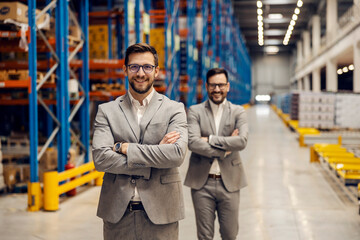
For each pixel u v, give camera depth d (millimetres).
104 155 2129
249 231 4523
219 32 20719
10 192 6570
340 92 14609
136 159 2088
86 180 6477
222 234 3268
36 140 5547
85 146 7176
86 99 7148
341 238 4285
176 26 12727
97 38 10234
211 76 3264
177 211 2242
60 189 5570
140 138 2211
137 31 8172
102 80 11008
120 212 2156
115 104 2262
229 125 3293
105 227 2270
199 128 3271
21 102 8289
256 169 8633
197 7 16281
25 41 5660
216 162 3203
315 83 36750
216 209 3316
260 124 22688
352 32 20734
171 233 2236
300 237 4316
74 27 7012
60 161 6285
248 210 5402
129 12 7816
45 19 6328
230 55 26547
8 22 5598
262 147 12469
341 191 6559
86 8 7031
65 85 6293
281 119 27016
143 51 2125
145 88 2143
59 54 6199
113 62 8039
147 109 2230
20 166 6871
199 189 3205
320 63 32906
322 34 45312
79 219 5020
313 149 9469
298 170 8492
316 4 35031
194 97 14609
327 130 14875
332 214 5211
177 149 2121
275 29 44344
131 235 2209
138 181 2160
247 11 35312
